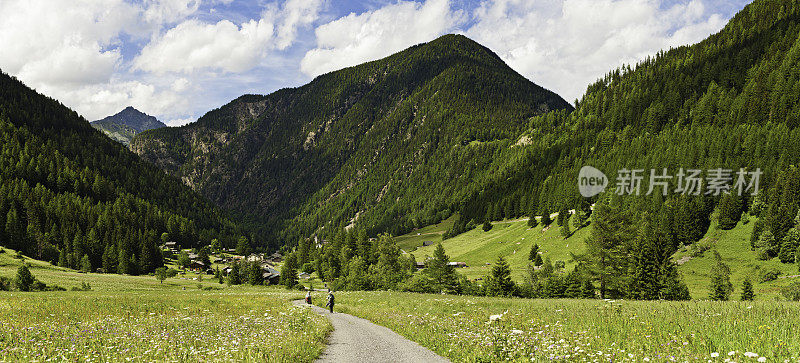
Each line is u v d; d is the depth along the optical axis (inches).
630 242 2057.1
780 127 6471.5
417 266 6279.5
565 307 885.8
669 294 2536.9
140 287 3622.0
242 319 824.3
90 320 800.9
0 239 5462.6
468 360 453.1
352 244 6048.2
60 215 6673.2
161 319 796.0
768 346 370.9
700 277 3673.7
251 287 4173.2
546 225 6658.5
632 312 678.5
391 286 3777.1
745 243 3981.3
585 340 486.3
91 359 413.1
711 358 353.1
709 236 4372.5
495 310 978.1
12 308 996.6
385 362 489.7
